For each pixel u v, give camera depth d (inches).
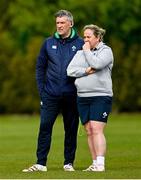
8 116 4480.8
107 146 1745.8
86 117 1133.7
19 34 4992.6
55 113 1151.0
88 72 1117.7
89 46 1121.4
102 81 1122.7
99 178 1011.3
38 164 1144.2
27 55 4586.6
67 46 1142.3
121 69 4576.8
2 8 5201.8
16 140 2016.5
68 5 5012.3
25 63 4594.0
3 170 1162.0
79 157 1455.5
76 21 4985.2
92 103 1126.4
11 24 5093.5
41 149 1147.9
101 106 1122.0
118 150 1608.0
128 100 4621.1
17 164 1282.0
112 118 3892.7
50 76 1145.4
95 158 1138.7
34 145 1807.3
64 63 1139.3
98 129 1122.0
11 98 4626.0
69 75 1127.6
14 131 2529.5
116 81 4586.6
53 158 1413.6
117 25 4975.4
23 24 5017.2
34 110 4640.8
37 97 4616.1
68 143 1166.3
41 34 5000.0
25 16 5029.5
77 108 1154.7
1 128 2770.7
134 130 2549.2
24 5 5068.9
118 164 1261.1
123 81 4589.1
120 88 4589.1
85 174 1059.9
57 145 1796.3
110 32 4980.3
